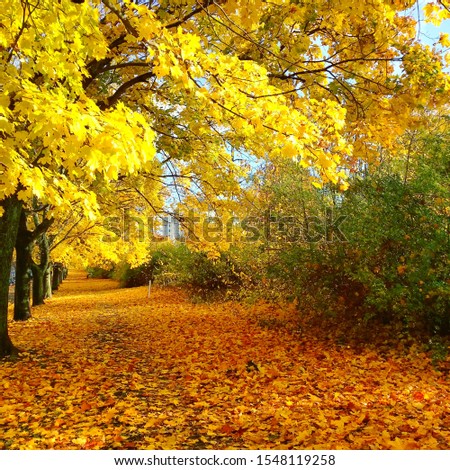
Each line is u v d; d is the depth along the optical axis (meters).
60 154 3.63
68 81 4.64
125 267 35.41
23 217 13.55
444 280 6.75
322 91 6.16
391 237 7.25
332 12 5.44
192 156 8.56
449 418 4.30
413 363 6.67
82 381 6.36
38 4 4.06
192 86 3.71
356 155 6.34
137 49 6.81
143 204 14.05
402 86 5.47
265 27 5.27
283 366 7.04
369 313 7.75
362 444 3.71
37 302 20.28
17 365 7.38
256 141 6.82
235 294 17.05
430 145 7.40
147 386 6.15
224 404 5.17
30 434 4.33
